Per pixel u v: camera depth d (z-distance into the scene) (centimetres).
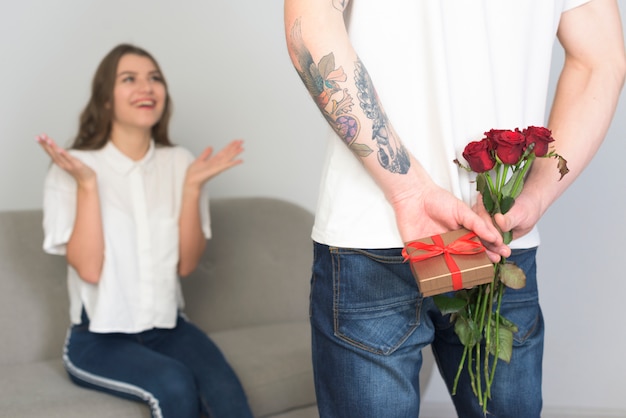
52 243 220
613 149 276
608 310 282
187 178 236
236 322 261
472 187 119
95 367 206
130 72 229
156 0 303
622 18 269
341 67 104
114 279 221
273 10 306
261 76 309
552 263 286
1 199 288
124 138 234
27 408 184
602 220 279
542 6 120
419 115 115
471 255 108
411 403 118
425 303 118
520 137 107
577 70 128
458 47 115
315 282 123
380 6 114
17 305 233
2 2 283
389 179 110
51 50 291
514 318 124
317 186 311
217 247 264
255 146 312
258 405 212
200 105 310
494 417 126
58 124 294
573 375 288
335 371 120
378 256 115
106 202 226
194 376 209
